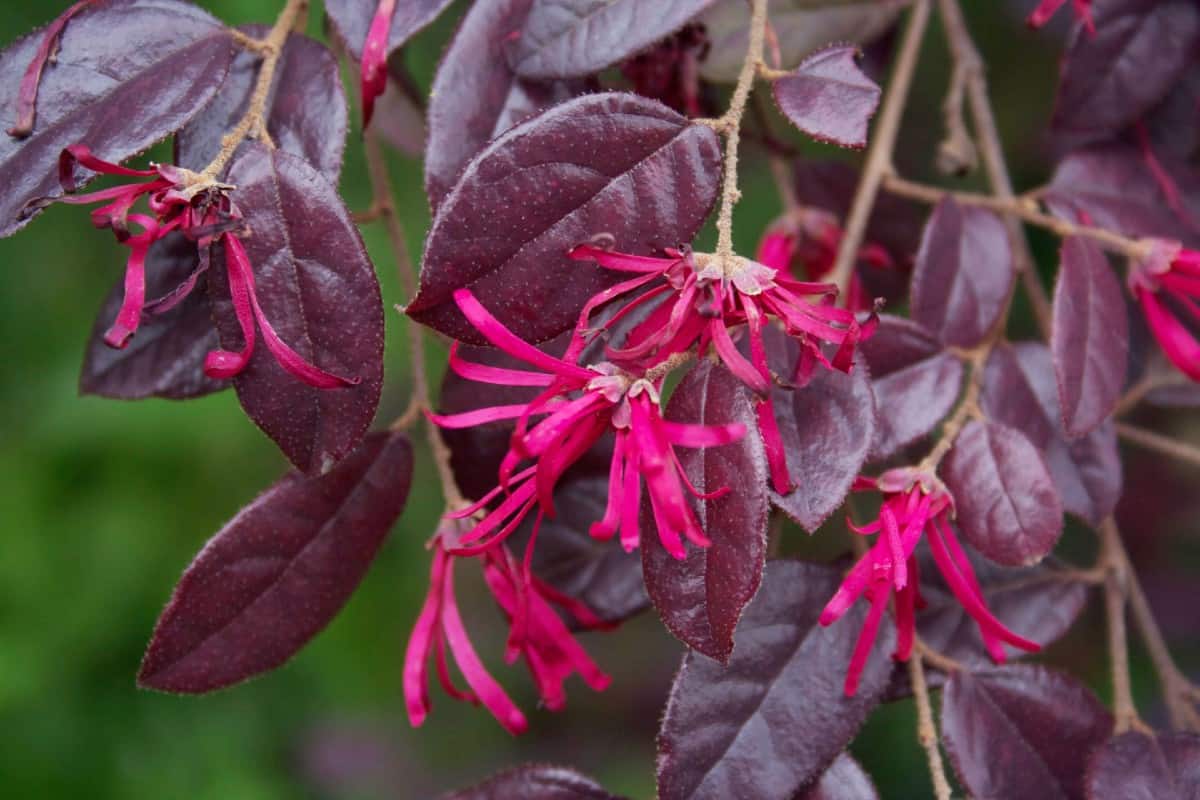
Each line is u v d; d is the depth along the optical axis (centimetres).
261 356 33
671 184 33
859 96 34
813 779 35
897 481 35
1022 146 59
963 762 36
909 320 37
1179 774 36
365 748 80
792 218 43
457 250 33
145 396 37
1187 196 41
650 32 35
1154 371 42
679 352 33
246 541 35
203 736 68
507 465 33
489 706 36
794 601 35
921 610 37
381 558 70
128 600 65
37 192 33
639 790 76
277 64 35
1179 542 67
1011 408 38
